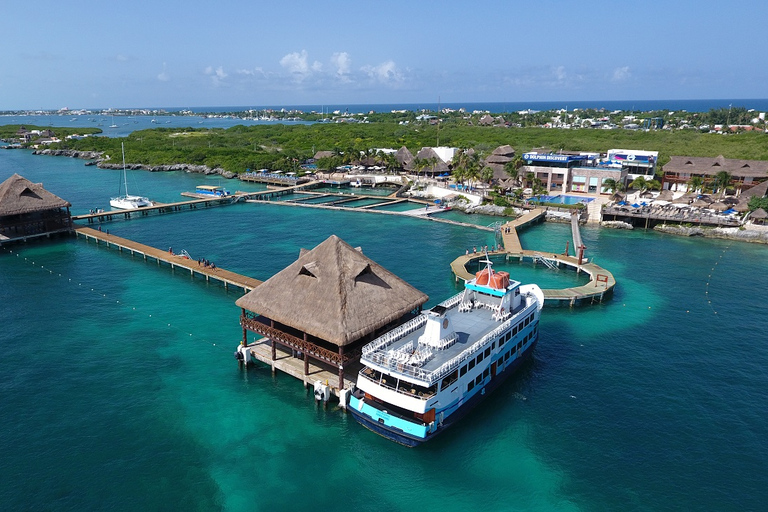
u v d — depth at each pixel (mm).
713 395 40375
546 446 34594
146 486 30453
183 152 190000
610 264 74688
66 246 83688
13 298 59844
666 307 58594
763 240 86938
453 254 79250
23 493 29656
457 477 31797
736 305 59000
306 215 110438
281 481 31219
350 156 169375
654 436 35438
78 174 163750
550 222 103125
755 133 176375
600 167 126438
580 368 44781
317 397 38656
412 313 45438
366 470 32312
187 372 43438
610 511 29062
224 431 35719
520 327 43406
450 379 34844
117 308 57375
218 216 108938
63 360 45188
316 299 39344
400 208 117688
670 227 94688
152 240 87562
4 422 36125
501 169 137125
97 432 35250
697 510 29031
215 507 29078
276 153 187125
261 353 43812
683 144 175625
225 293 62562
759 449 34031
